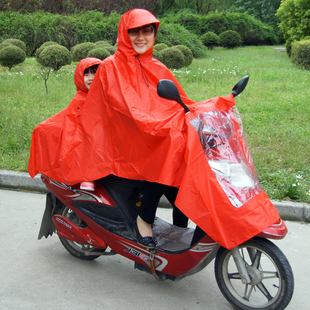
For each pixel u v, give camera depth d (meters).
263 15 36.81
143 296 2.93
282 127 6.98
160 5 29.66
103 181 3.12
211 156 2.49
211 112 2.63
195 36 23.58
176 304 2.83
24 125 6.91
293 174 4.98
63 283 3.09
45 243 3.81
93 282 3.12
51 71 13.73
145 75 2.87
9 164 5.68
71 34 22.14
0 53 14.84
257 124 7.15
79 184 3.16
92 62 3.23
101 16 23.30
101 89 2.77
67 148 2.98
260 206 2.38
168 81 2.37
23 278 3.15
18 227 4.13
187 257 2.67
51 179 3.30
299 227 4.19
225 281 2.72
